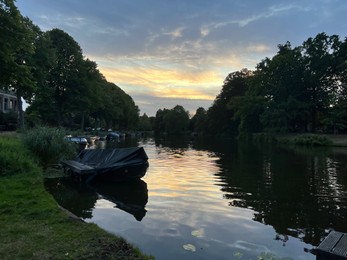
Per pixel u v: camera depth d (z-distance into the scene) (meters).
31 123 42.72
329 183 12.60
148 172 15.55
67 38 42.03
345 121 51.47
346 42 53.12
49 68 39.16
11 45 14.30
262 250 5.79
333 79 55.16
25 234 5.38
